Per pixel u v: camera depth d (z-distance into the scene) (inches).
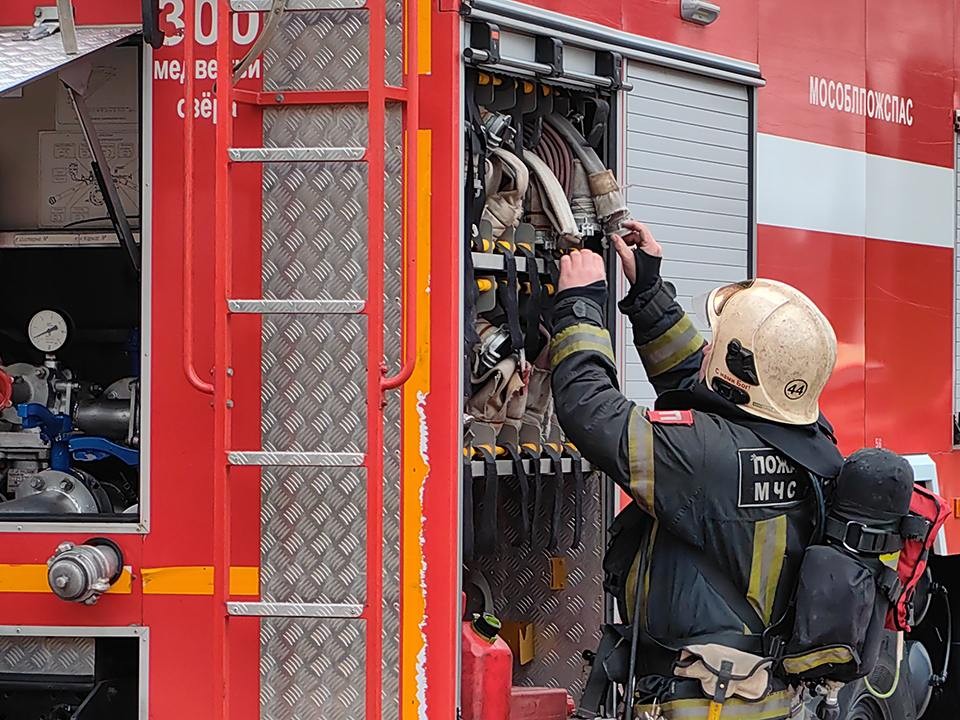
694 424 229.6
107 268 286.4
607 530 266.8
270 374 233.6
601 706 259.8
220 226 216.2
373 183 213.9
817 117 330.0
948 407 386.9
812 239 329.1
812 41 327.9
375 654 213.6
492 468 244.1
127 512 245.4
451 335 229.6
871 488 223.9
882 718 334.6
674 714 226.2
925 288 376.5
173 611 236.1
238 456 215.0
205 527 235.9
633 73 270.2
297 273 233.9
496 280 250.2
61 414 261.3
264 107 235.1
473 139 239.6
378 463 213.3
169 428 237.3
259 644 232.5
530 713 248.8
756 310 234.7
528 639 273.4
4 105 274.5
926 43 376.8
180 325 237.3
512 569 275.9
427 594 229.5
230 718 232.5
